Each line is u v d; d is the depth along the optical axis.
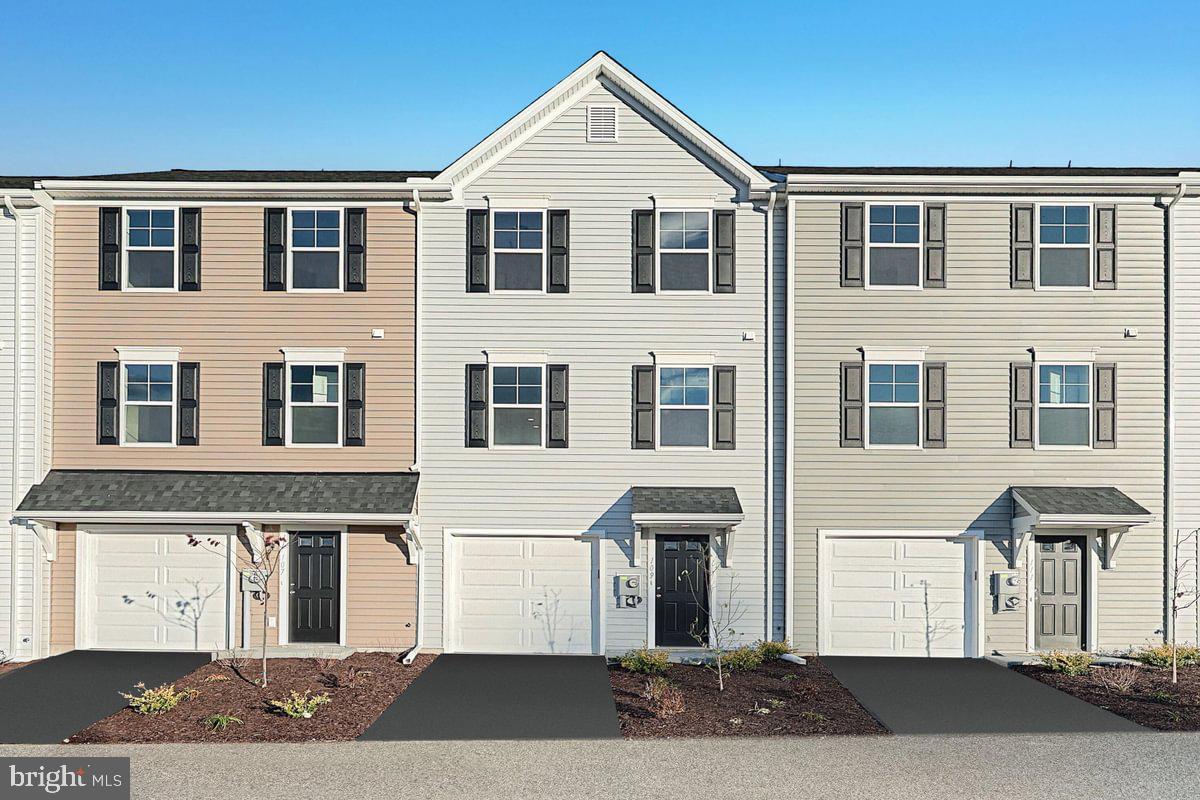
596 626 17.11
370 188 17.06
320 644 17.00
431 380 17.19
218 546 17.20
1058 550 17.11
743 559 17.03
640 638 17.03
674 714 13.00
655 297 17.20
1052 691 14.38
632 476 17.09
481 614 17.20
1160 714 13.02
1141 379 17.00
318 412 17.20
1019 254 17.06
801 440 17.03
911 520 16.97
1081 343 17.03
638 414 17.11
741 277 17.23
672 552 17.17
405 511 16.33
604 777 10.42
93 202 17.20
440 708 13.41
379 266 17.25
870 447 17.00
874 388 17.09
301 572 17.20
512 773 10.55
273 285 17.22
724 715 13.02
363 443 17.14
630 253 17.25
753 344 17.19
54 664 16.05
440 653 17.00
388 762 10.95
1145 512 16.17
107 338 17.19
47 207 17.00
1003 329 17.05
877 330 17.06
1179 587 16.89
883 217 17.16
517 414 17.22
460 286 17.23
